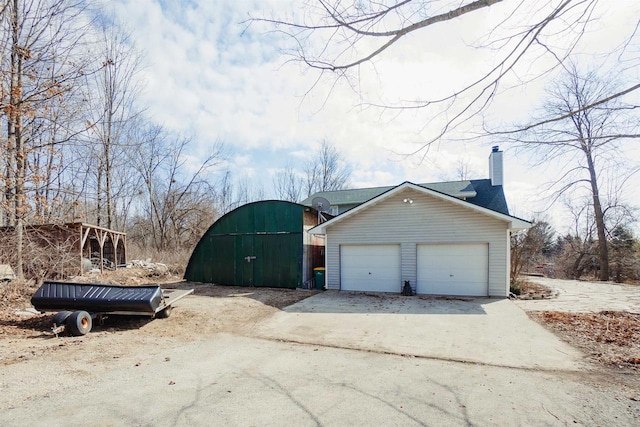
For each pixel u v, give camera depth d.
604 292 12.14
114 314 7.19
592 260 21.14
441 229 11.41
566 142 3.45
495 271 10.84
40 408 3.41
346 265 12.52
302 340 6.28
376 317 8.16
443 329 7.00
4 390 3.77
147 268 17.09
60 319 6.21
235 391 3.94
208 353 5.46
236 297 10.88
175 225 27.77
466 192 18.77
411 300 10.38
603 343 5.86
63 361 4.83
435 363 5.01
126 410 3.42
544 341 6.05
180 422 3.19
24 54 8.75
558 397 3.79
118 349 5.54
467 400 3.73
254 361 5.08
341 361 5.10
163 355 5.31
